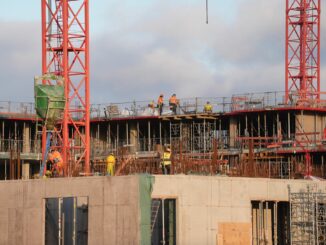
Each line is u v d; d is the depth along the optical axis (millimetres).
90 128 155125
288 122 142625
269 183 98312
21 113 149000
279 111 142875
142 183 86562
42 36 129875
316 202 98500
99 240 87812
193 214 91875
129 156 117750
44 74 121625
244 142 140375
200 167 110188
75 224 90875
